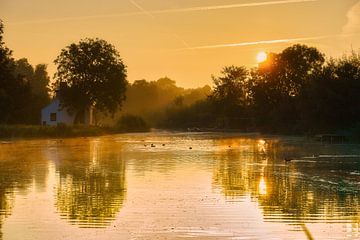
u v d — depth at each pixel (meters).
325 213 25.27
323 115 101.81
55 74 161.88
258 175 40.56
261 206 27.06
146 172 42.88
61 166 48.22
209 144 88.88
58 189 32.94
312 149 72.62
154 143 93.62
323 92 101.12
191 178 38.66
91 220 23.70
